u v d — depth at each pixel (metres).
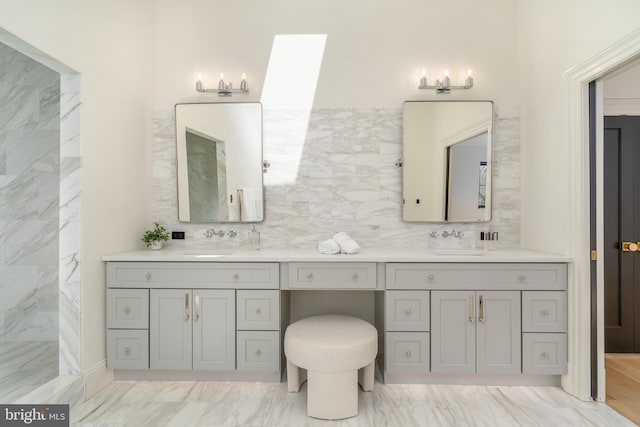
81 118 2.07
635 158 2.73
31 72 2.83
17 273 2.82
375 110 2.76
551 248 2.33
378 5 2.78
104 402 2.06
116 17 2.38
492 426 1.83
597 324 2.07
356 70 2.77
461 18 2.76
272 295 2.22
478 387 2.23
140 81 2.66
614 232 2.75
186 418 1.90
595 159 2.08
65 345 2.05
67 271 2.06
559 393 2.15
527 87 2.62
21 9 1.67
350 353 1.86
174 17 2.83
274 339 2.23
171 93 2.82
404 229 2.75
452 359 2.18
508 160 2.73
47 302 2.81
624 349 2.74
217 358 2.24
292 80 2.78
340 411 1.88
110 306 2.26
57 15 1.88
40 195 2.82
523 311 2.16
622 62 1.80
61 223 2.07
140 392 2.17
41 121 2.83
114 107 2.36
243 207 2.75
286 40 2.79
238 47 2.80
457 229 2.73
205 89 2.76
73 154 2.06
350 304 2.69
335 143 2.76
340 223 2.76
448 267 2.18
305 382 2.31
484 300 2.16
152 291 2.25
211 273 2.24
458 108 2.71
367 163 2.76
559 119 2.25
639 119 2.73
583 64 2.02
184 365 2.25
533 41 2.54
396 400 2.07
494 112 2.74
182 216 2.78
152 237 2.60
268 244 2.78
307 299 2.70
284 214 2.77
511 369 2.16
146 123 2.74
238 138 2.76
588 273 2.07
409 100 2.75
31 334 2.81
